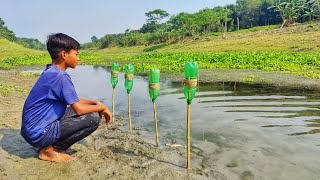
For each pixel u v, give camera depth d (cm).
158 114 641
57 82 380
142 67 1923
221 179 343
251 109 665
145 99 808
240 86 1038
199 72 1587
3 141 469
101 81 1302
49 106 386
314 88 955
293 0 7644
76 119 407
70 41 393
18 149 436
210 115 618
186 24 7919
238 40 5091
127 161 395
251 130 514
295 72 1437
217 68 1823
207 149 434
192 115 623
